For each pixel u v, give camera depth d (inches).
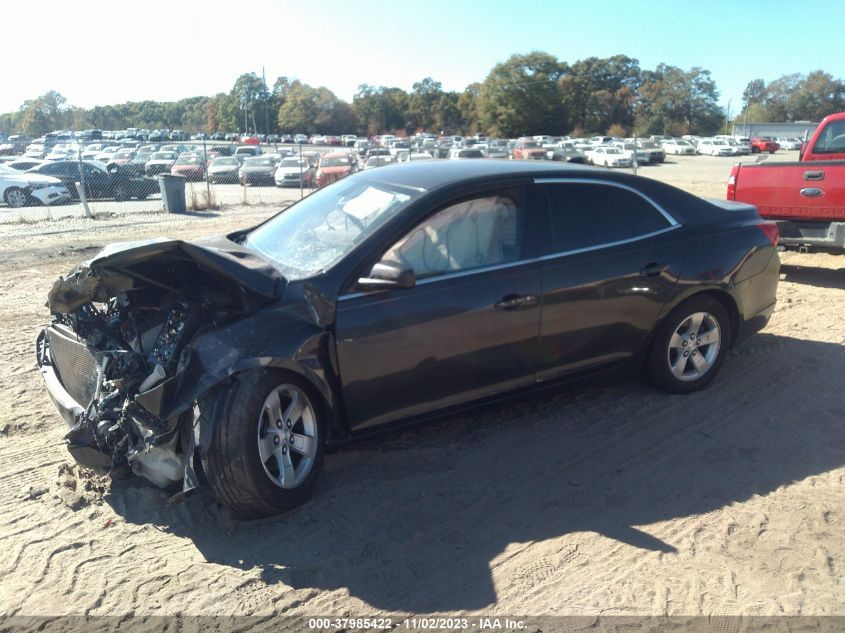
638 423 180.1
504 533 135.6
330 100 4217.5
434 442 171.5
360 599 118.0
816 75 4394.7
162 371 131.4
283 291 143.3
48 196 806.5
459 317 153.3
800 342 242.4
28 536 135.3
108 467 141.7
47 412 191.9
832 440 171.3
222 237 182.2
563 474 156.6
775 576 122.5
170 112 5398.6
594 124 4170.8
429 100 4451.3
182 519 140.8
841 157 379.6
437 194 156.7
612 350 179.2
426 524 138.5
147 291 148.5
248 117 4365.2
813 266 376.5
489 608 115.6
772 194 318.7
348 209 166.1
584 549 130.6
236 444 128.4
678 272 183.6
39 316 292.7
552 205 169.3
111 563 127.5
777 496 147.2
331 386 143.6
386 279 139.5
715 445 168.7
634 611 114.3
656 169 1574.8
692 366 196.9
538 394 173.3
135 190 916.0
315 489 150.7
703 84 4192.9
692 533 134.9
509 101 3422.7
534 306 162.4
